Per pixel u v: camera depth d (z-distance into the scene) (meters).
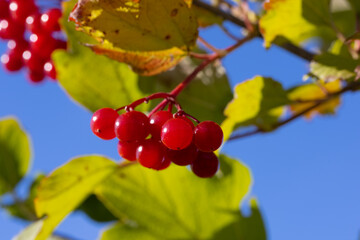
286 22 0.30
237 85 0.30
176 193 0.35
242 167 0.34
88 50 0.32
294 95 0.36
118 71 0.32
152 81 0.33
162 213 0.35
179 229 0.35
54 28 0.33
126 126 0.25
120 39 0.27
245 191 0.35
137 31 0.27
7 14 0.35
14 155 0.40
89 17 0.26
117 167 0.31
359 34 0.27
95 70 0.32
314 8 0.30
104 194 0.34
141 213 0.35
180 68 0.35
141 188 0.35
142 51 0.28
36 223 0.31
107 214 0.40
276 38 0.31
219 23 0.32
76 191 0.31
